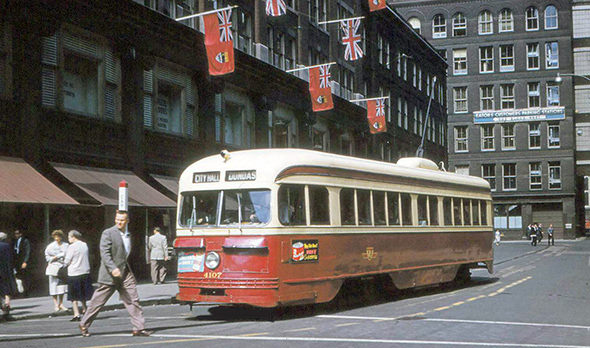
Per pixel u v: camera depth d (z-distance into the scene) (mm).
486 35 79562
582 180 80188
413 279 18219
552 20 78438
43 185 18531
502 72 79188
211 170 14320
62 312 15516
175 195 24641
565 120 76938
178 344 10430
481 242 23094
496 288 20797
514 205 77812
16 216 19312
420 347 10141
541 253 46438
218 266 13578
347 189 15695
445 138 71812
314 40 40625
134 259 24484
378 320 13328
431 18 80938
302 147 38188
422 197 19156
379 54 52375
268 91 33969
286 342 10594
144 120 25266
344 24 34750
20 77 19547
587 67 80500
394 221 17516
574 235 75750
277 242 13461
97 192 20438
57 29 20797
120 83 24172
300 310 15273
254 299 13227
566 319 13461
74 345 10383
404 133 57250
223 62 24938
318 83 34344
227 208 13898
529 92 78688
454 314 14258
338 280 14953
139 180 23625
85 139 22078
